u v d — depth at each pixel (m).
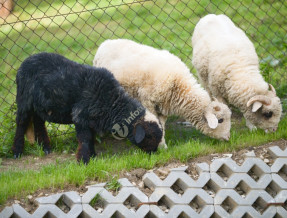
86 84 5.22
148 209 4.47
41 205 4.31
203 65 6.50
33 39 10.37
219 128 5.71
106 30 10.55
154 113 5.95
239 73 6.08
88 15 11.53
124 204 4.62
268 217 4.72
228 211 4.80
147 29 10.48
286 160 5.16
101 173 4.85
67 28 10.88
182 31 10.29
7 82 8.47
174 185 4.88
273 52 8.91
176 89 5.78
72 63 5.39
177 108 5.89
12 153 5.81
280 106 5.96
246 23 10.48
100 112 5.21
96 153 5.86
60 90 5.21
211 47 6.34
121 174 4.88
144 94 5.83
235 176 4.89
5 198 4.39
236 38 6.39
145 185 4.80
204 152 5.34
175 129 6.57
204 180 4.80
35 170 5.30
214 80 6.34
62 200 4.51
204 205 4.68
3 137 6.04
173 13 11.18
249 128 6.39
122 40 6.33
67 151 5.89
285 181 4.98
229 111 5.75
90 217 4.33
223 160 5.03
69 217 4.29
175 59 5.98
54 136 6.29
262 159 5.27
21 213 4.21
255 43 9.43
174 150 5.35
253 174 5.16
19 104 5.55
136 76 5.83
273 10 11.16
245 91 6.02
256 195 4.81
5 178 4.85
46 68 5.31
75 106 5.23
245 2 11.55
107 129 5.29
